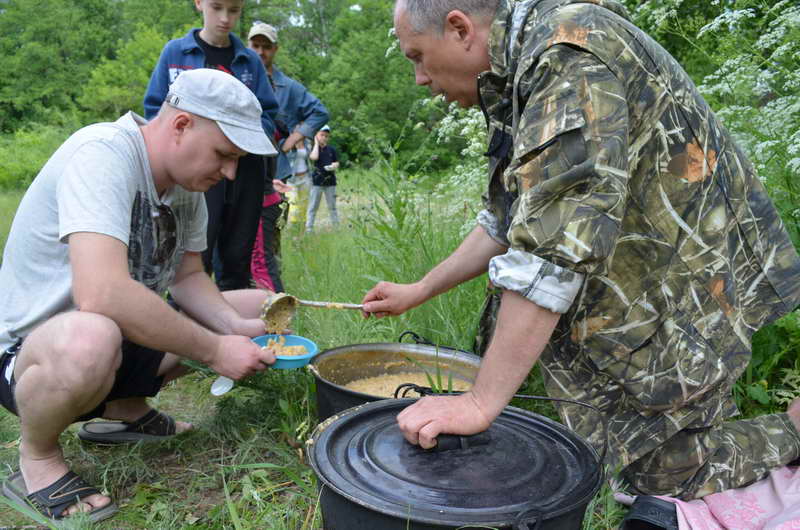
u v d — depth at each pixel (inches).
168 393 124.3
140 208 89.1
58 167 84.3
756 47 126.0
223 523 81.0
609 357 79.4
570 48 65.8
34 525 81.6
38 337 78.7
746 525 77.0
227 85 86.2
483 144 167.9
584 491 58.6
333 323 141.5
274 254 179.6
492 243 100.3
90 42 1587.1
